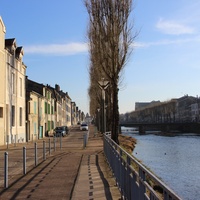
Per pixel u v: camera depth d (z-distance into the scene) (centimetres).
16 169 1495
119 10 2391
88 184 1109
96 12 2422
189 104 15375
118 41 2389
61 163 1698
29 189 1043
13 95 3666
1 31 3253
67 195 952
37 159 1789
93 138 4388
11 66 3588
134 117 18812
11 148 2866
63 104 9938
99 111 5659
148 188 523
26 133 4344
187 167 2445
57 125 7850
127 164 785
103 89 2480
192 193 1575
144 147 4228
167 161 2808
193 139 6341
